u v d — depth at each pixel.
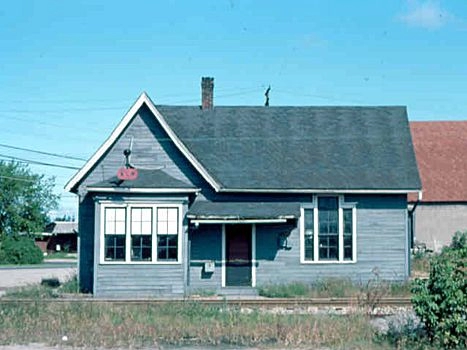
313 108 40.34
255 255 35.22
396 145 38.34
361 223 35.91
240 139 38.06
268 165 36.62
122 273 33.06
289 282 35.22
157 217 33.47
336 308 27.53
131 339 20.70
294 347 19.61
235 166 36.38
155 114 34.91
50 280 40.78
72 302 26.50
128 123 34.97
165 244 33.44
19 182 96.81
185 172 35.19
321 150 37.81
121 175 33.34
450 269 18.67
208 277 34.97
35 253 80.56
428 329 19.06
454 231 58.47
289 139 38.31
